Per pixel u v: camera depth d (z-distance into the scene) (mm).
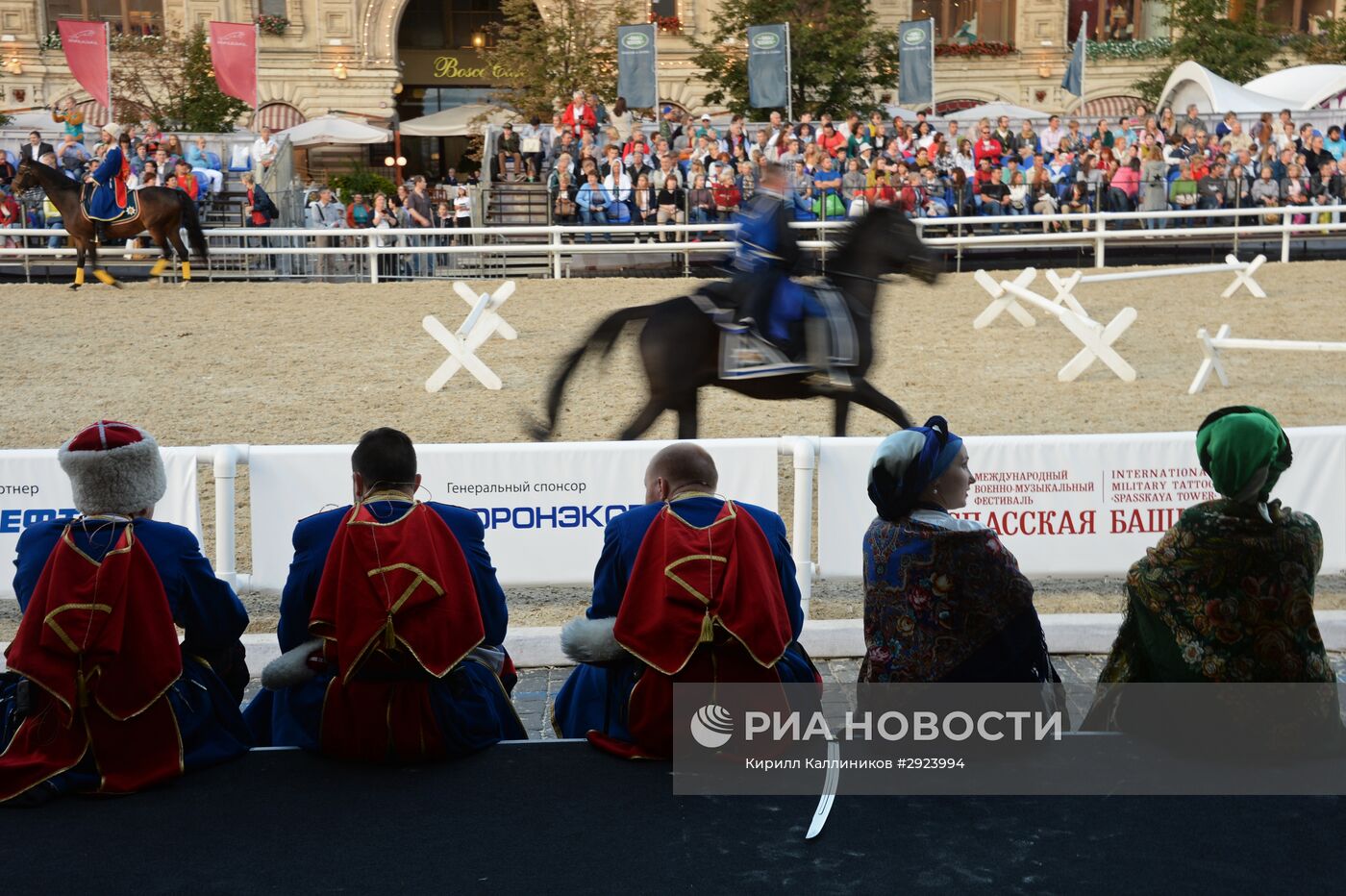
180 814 3537
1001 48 34000
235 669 4348
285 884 3127
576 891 3070
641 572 3959
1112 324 12445
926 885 3066
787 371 7559
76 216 18328
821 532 6453
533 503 6375
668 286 18375
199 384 12531
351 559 3916
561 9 28469
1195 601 3676
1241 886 3033
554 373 7578
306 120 32969
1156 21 34500
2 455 6188
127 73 28828
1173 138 21594
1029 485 6438
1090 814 3398
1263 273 18812
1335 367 12984
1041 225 20812
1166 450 6453
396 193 28328
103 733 3725
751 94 24156
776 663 3969
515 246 19047
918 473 3842
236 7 32344
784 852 3250
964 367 13195
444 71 36969
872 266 7902
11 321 15844
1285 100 25078
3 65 31516
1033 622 3842
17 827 3457
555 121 22469
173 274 19047
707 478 4156
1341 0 33719
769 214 7633
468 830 3414
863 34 28234
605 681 4324
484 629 4074
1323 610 6414
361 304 17203
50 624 3648
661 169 20438
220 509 6277
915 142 21656
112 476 3836
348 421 11031
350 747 3883
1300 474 6508
